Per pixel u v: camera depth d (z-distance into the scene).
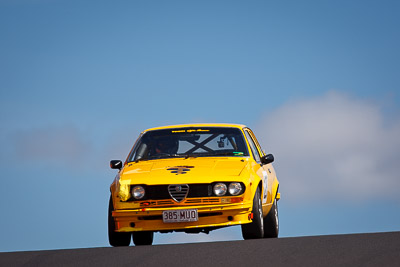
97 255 27.61
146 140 41.06
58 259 26.83
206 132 41.00
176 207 35.56
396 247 25.91
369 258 23.31
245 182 35.94
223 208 35.41
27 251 30.58
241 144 40.19
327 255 24.47
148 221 35.78
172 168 37.16
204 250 27.48
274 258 24.31
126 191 36.09
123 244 37.12
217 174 36.22
